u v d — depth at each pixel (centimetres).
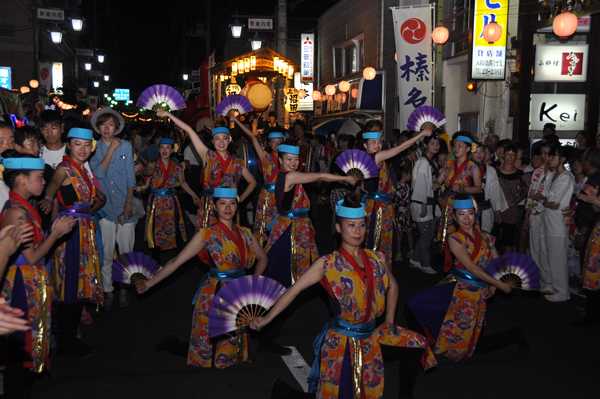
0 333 254
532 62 1214
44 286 386
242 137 1109
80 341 498
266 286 357
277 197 554
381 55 2012
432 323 468
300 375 452
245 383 436
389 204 665
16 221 358
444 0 1728
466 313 454
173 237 791
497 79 1245
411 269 839
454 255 458
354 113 2162
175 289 727
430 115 670
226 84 2138
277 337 546
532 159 812
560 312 632
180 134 2231
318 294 695
